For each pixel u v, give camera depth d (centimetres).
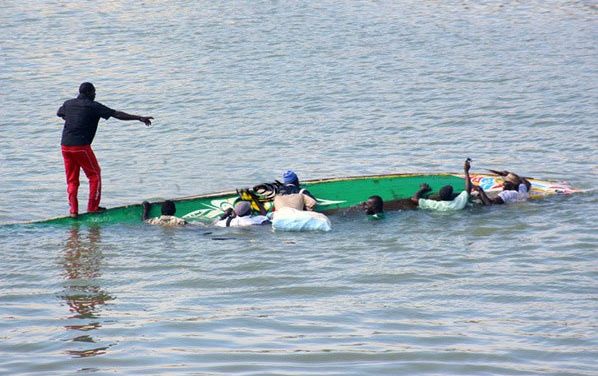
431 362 3259
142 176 6500
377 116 8162
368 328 3628
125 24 12769
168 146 7369
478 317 3747
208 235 5019
